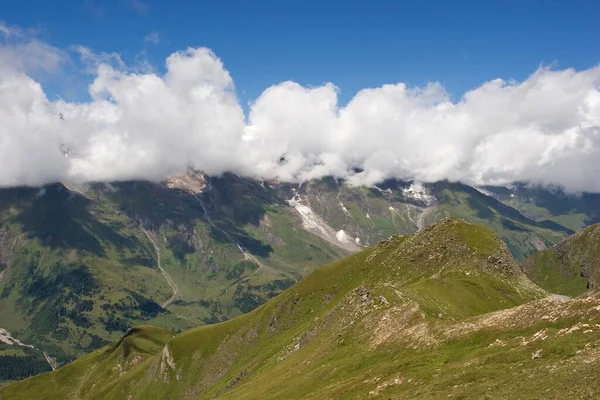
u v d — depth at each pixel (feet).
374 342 380.37
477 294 609.83
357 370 343.05
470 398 196.95
